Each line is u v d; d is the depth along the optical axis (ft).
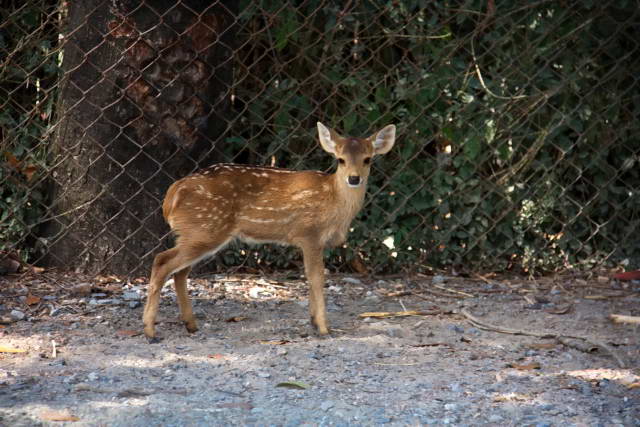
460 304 35.68
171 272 29.58
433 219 40.47
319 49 38.96
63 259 37.55
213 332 30.73
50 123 38.09
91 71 35.55
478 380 25.58
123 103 35.58
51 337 29.01
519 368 26.94
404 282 39.01
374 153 32.50
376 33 38.78
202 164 37.17
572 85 39.78
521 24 39.27
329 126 39.68
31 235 38.42
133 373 25.46
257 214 31.30
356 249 39.63
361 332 31.19
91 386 24.03
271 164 39.99
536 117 40.47
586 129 40.93
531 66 39.63
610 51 40.47
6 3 37.04
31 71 37.32
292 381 24.99
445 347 29.32
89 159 36.32
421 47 38.91
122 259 36.99
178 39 35.37
